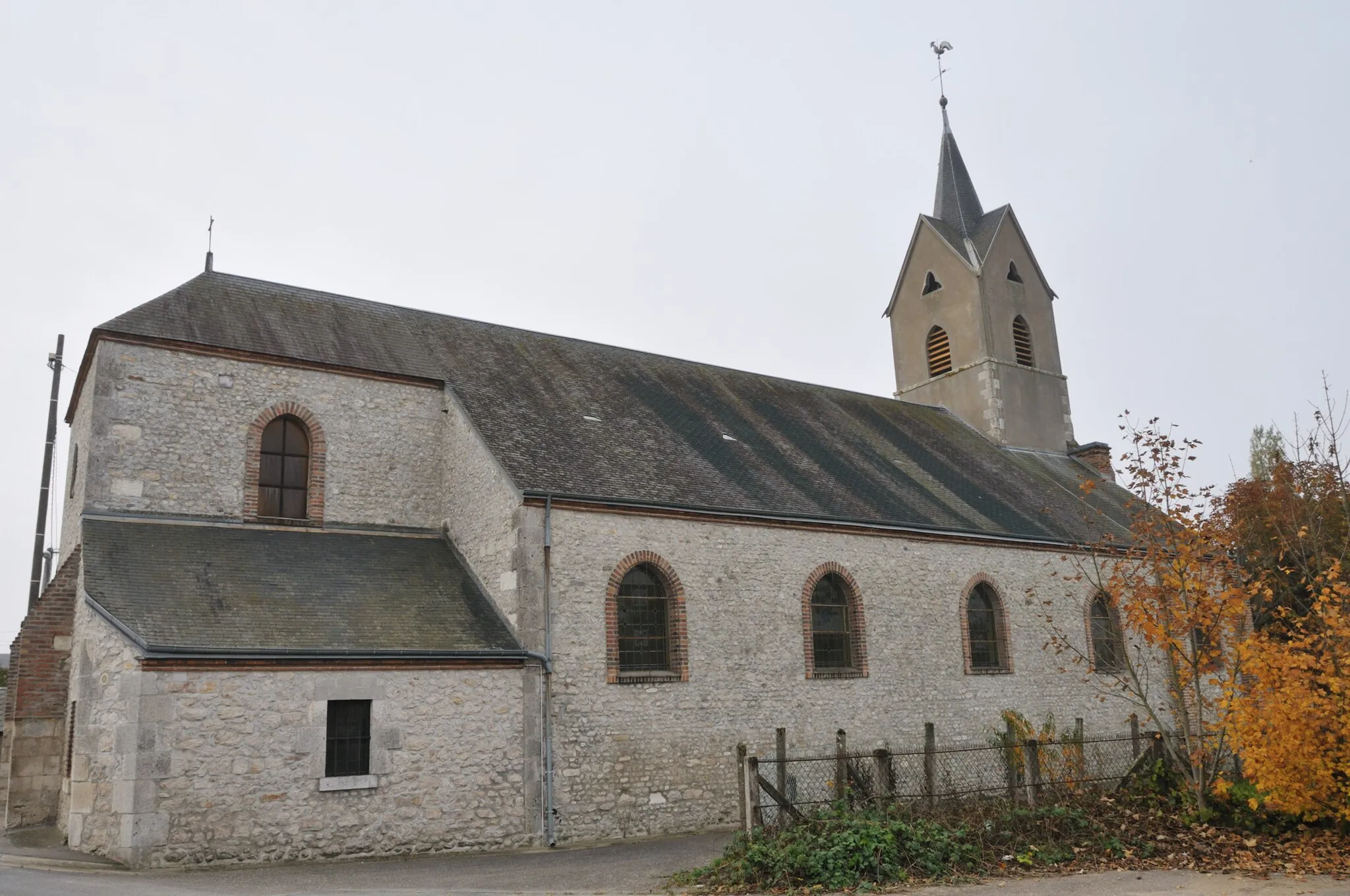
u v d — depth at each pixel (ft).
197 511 54.03
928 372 104.12
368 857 44.24
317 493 57.67
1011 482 85.81
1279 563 64.08
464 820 46.85
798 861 35.17
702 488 60.08
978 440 95.20
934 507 72.18
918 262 106.63
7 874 37.52
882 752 43.80
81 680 45.11
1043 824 40.55
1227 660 45.16
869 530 64.59
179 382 55.11
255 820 42.19
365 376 61.00
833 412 86.12
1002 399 97.91
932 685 65.31
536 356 72.33
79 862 39.58
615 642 53.26
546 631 51.11
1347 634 39.68
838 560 63.16
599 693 52.11
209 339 56.75
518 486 52.39
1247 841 39.75
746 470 65.62
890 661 63.77
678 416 71.10
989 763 65.41
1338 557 65.87
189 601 45.73
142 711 40.60
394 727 46.09
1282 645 42.86
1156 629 45.21
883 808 41.47
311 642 45.24
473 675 48.62
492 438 57.11
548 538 52.31
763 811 40.40
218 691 42.37
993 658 70.23
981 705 67.26
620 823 51.08
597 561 53.67
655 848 47.21
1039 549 74.08
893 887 34.40
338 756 44.83
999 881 35.09
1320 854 38.09
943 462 84.48
